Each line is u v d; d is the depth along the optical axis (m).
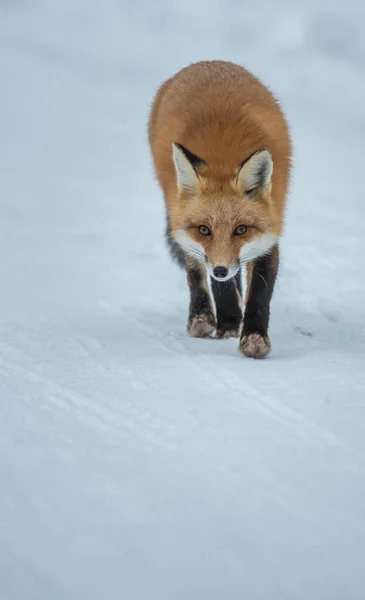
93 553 6.18
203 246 11.54
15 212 22.86
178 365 10.98
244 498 7.05
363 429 8.57
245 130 12.01
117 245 19.89
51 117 40.22
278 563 6.10
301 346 12.54
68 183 27.38
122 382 10.18
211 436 8.34
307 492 7.18
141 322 13.91
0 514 6.73
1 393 9.69
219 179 11.49
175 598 5.67
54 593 5.70
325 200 25.16
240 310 13.37
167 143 12.66
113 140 35.59
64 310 14.43
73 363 11.09
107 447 8.06
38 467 7.60
